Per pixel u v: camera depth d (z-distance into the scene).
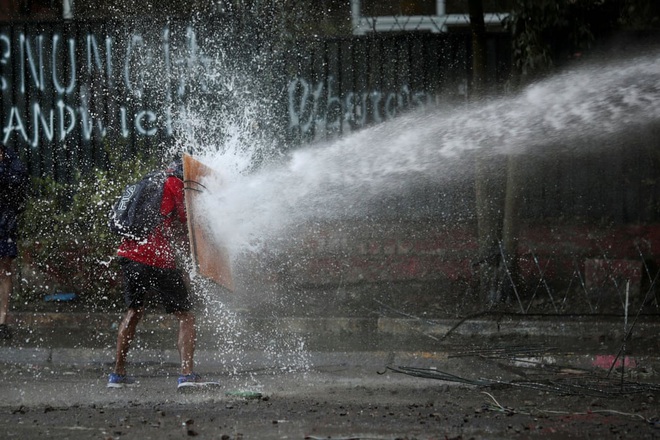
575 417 13.12
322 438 11.70
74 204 23.36
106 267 22.98
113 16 25.53
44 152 25.11
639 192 22.94
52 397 14.99
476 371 16.89
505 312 18.78
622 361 15.89
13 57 25.14
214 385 15.77
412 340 19.48
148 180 16.06
